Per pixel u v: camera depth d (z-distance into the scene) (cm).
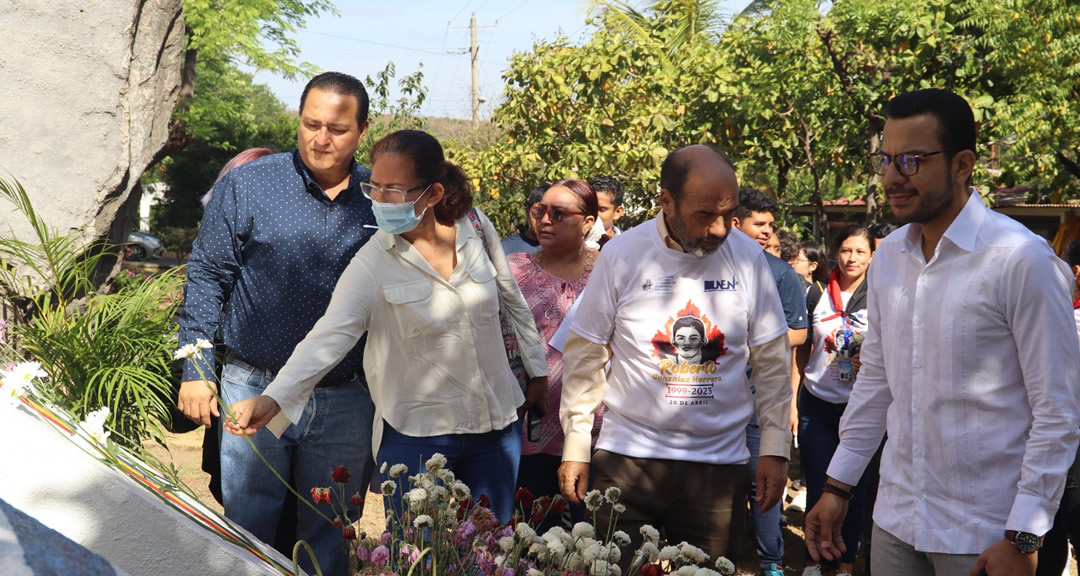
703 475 318
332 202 361
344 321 315
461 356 333
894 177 259
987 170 1258
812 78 1131
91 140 525
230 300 365
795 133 1182
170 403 441
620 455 322
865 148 1221
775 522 507
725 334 315
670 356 316
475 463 345
